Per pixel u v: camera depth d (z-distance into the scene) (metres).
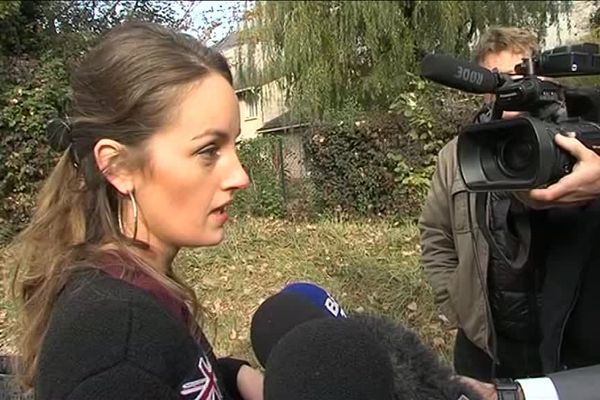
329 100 13.42
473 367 2.33
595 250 1.63
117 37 1.04
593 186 1.32
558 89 1.46
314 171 9.23
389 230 7.80
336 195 9.09
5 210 7.98
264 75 13.95
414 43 13.51
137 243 1.01
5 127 8.02
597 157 1.30
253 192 8.97
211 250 6.31
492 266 1.85
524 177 1.34
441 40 13.42
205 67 1.02
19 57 9.09
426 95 8.93
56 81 8.39
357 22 13.22
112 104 1.00
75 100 1.06
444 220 2.38
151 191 1.01
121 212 1.03
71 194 1.06
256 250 6.60
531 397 1.13
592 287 1.66
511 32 2.40
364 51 13.63
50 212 1.06
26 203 7.91
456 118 8.63
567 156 1.31
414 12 13.39
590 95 1.47
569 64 1.45
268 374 0.84
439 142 8.69
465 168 1.42
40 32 9.84
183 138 1.00
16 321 1.12
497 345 1.98
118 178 1.01
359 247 6.80
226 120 1.02
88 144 1.03
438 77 1.39
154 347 0.84
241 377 1.33
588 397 1.15
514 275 1.79
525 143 1.34
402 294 5.29
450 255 2.41
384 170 8.86
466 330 2.23
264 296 5.57
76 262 0.98
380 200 8.94
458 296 2.23
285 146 9.42
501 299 1.84
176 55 1.01
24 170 7.96
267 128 14.62
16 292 1.10
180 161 0.99
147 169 1.00
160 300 0.93
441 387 0.95
